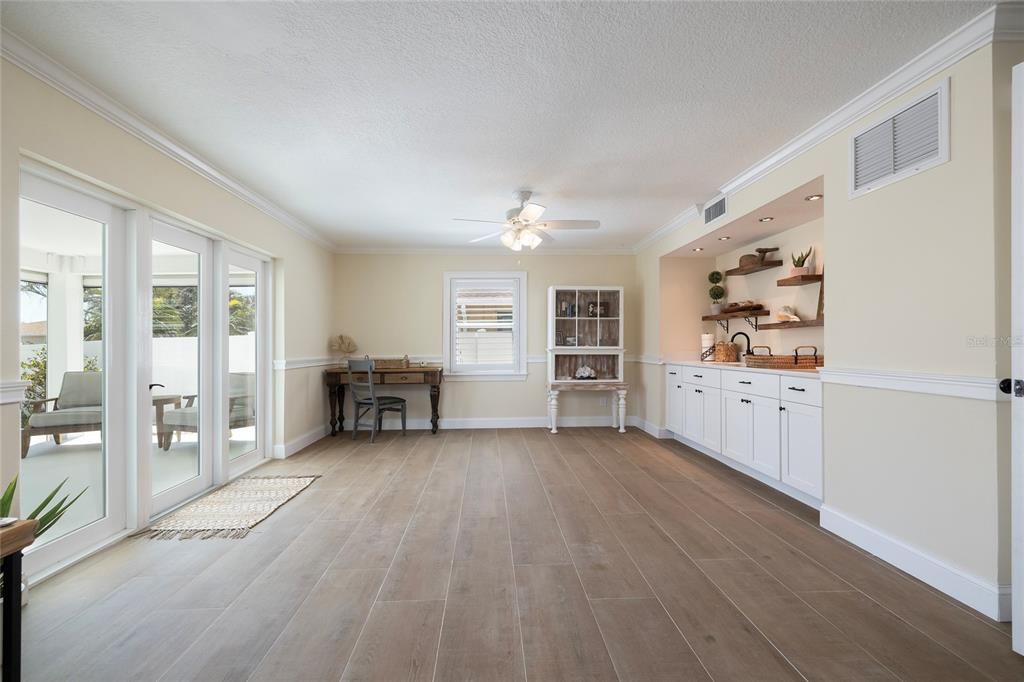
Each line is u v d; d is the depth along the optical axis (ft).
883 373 7.92
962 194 6.69
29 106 6.84
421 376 19.22
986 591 6.35
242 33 6.49
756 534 9.14
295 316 16.48
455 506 10.80
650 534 9.15
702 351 17.80
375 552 8.38
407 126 9.31
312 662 5.44
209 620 6.27
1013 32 6.26
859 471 8.55
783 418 11.21
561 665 5.38
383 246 20.45
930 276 7.16
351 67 7.34
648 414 19.80
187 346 11.39
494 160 11.03
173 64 7.21
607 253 21.21
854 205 8.61
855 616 6.34
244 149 10.33
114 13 6.05
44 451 7.78
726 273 16.60
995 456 6.30
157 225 10.27
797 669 5.31
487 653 5.60
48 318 7.84
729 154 10.78
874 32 6.56
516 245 13.55
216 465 12.49
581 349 20.11
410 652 5.62
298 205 14.53
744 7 6.04
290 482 12.70
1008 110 6.33
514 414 21.04
